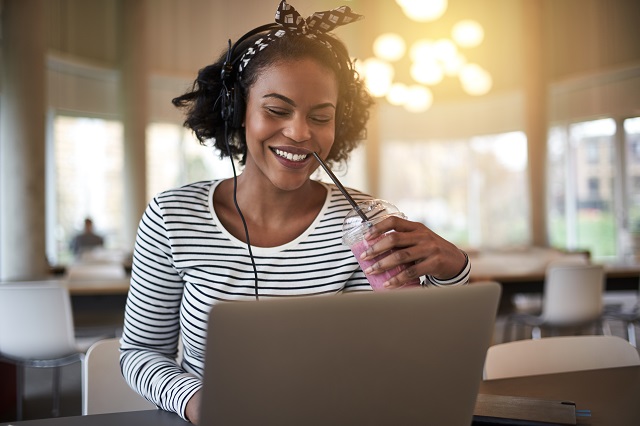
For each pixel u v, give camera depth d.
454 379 0.86
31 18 7.70
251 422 0.78
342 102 1.38
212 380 0.75
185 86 1.56
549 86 10.56
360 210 1.13
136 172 9.18
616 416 1.11
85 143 9.68
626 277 4.63
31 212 7.68
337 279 1.29
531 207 9.99
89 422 1.11
